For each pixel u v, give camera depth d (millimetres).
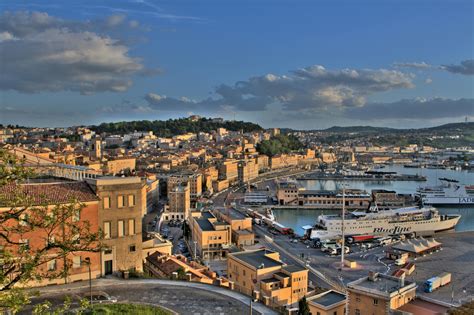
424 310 85375
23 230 37125
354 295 90250
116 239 71875
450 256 196750
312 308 95438
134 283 66188
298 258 186875
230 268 128875
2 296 31078
